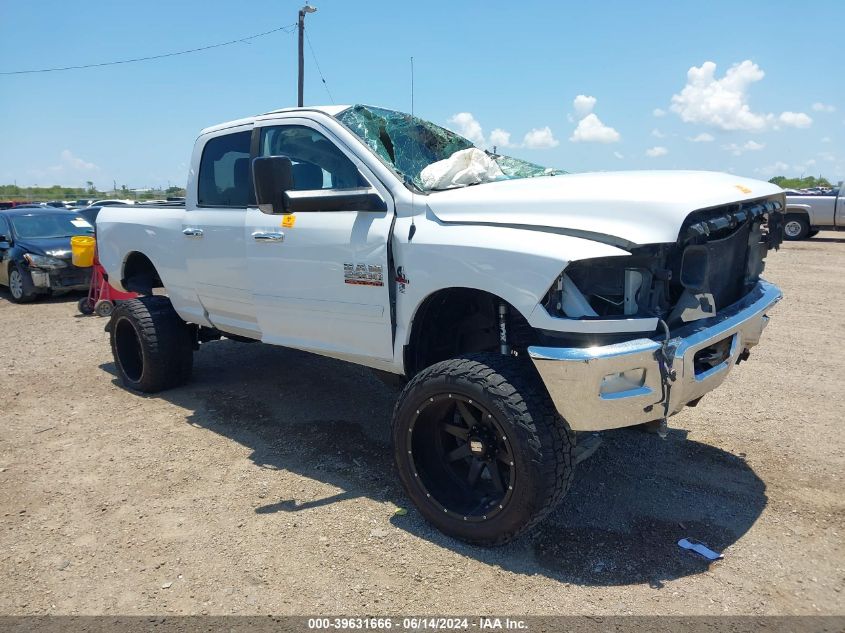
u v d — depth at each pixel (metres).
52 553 3.26
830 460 4.15
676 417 4.91
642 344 2.80
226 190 4.68
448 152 4.71
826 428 4.66
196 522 3.53
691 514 3.53
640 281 2.91
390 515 3.55
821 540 3.27
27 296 11.28
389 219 3.54
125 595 2.93
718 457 4.21
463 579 2.98
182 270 5.08
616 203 2.92
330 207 3.62
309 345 4.17
